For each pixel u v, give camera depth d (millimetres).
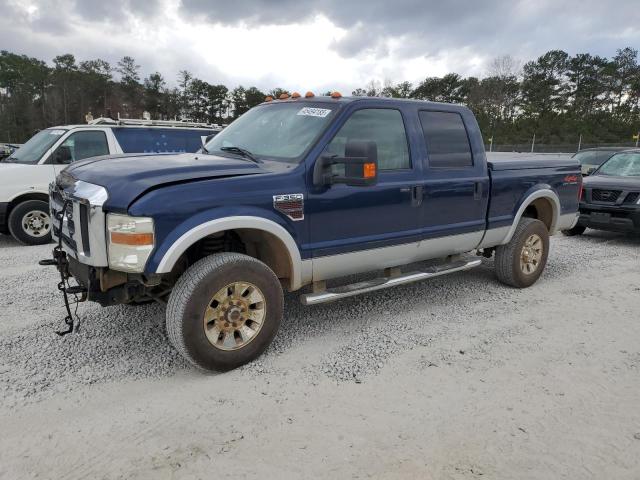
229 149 4426
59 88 79375
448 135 5012
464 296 5617
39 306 5055
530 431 3074
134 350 4105
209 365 3635
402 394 3477
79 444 2889
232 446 2889
